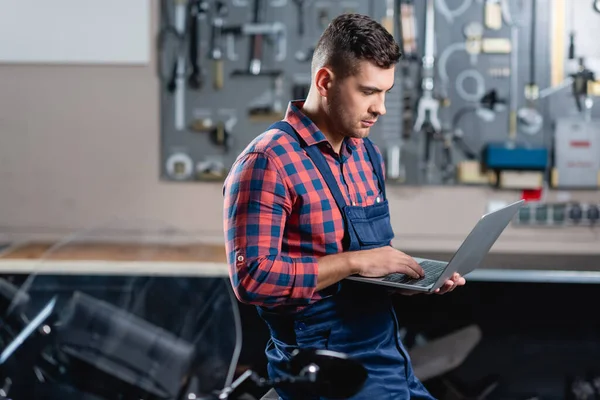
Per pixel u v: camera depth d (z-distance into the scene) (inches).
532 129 149.8
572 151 149.2
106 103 151.3
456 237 152.4
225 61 149.5
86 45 149.5
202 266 124.6
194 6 148.6
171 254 136.0
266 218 68.6
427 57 148.3
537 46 148.6
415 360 129.3
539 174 147.7
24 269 126.4
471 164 150.1
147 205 153.2
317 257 71.2
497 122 149.9
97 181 153.0
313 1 148.3
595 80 148.2
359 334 72.7
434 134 149.3
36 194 153.2
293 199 70.2
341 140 75.2
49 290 77.9
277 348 76.2
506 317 130.5
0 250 144.7
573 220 149.3
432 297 130.3
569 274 125.4
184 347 56.3
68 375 54.6
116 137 152.0
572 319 130.0
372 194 77.1
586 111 148.9
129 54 149.6
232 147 151.1
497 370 131.4
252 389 75.8
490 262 134.3
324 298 72.0
